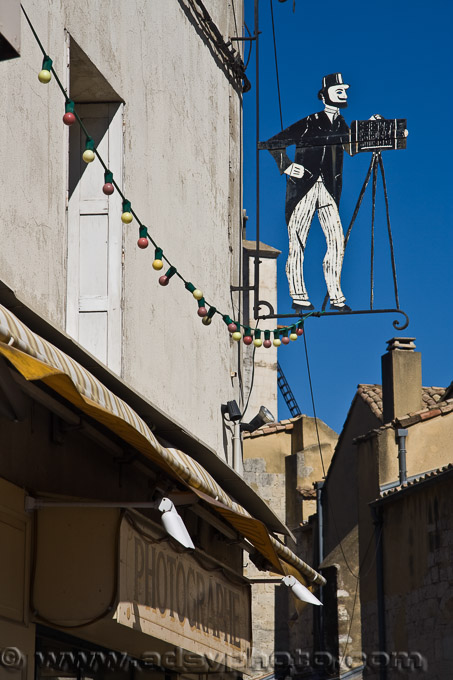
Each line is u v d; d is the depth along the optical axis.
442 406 24.66
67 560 8.16
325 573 27.02
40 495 8.23
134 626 8.55
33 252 8.55
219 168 14.74
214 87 14.65
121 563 8.23
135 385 10.96
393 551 22.38
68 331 10.57
